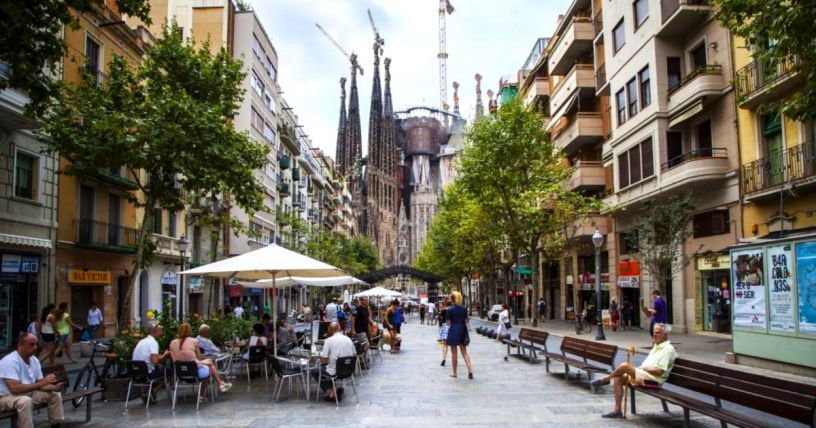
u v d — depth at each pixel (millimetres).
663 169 24891
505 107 34094
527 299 53438
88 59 21047
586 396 11414
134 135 17188
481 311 56656
